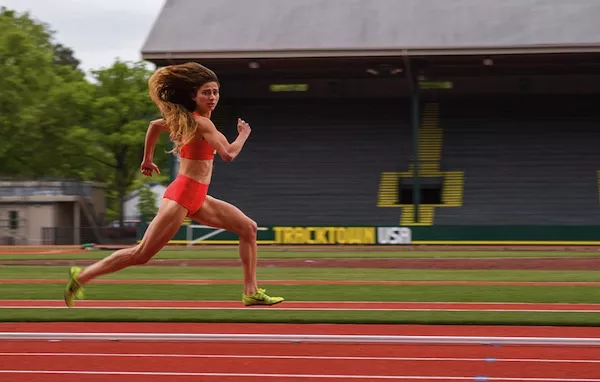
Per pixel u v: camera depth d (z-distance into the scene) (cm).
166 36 3828
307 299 1305
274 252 3086
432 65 3869
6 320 1007
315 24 3909
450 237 3481
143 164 753
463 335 880
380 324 979
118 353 761
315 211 3775
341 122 4178
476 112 4144
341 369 688
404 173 3900
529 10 3916
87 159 5028
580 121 4022
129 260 731
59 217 4475
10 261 2581
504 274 1964
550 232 3409
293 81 4319
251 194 3881
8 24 4872
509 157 3888
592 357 743
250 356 747
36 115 4678
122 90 4925
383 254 2925
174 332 903
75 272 740
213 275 1912
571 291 1465
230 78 4222
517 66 3928
